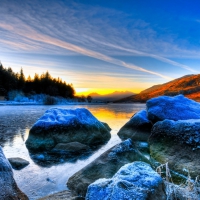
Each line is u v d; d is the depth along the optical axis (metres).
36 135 10.77
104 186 3.91
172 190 3.99
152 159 7.92
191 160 6.54
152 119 12.02
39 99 79.06
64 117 11.72
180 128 7.62
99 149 10.28
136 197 3.47
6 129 16.05
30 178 6.64
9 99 73.25
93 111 40.28
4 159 5.48
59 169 7.48
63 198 5.01
